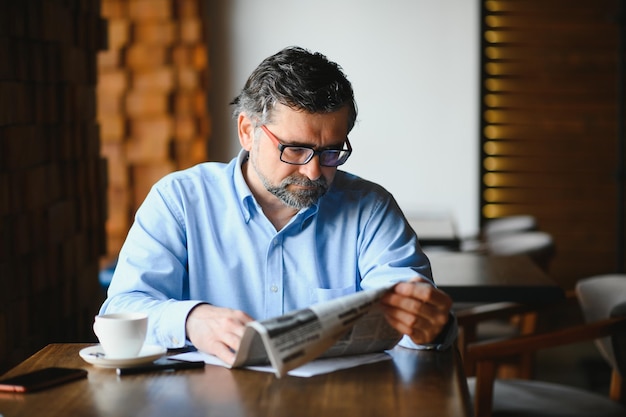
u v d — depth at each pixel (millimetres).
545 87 7363
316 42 7230
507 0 7309
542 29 7324
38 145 3246
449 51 7223
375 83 7242
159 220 2414
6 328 2938
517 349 2959
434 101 7250
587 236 7461
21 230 3041
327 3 7203
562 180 7426
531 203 7449
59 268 3439
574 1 7297
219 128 7285
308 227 2418
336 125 2172
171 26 6953
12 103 2979
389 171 7301
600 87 7348
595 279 3465
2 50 2902
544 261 4824
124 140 7020
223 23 7227
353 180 2510
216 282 2412
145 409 1670
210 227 2426
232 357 1945
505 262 4078
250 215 2418
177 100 7043
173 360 1996
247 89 2277
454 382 1858
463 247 5797
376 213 2453
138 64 7004
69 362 2021
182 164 7090
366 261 2428
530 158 7418
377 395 1761
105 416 1632
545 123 7391
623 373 3061
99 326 1961
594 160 7402
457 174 7289
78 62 3658
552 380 5473
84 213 3756
